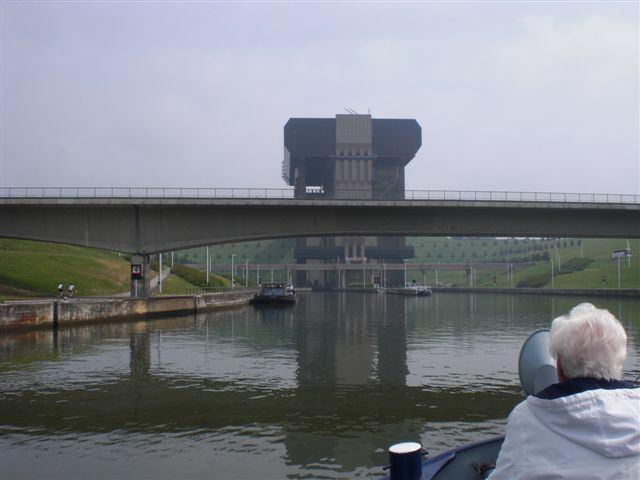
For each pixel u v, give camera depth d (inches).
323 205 1804.9
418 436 552.4
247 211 1845.5
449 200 1798.7
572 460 137.3
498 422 603.5
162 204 1796.3
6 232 1803.6
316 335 1478.8
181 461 480.7
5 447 519.2
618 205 1804.9
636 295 3508.9
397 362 1003.3
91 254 3848.4
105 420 610.9
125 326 1721.2
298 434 557.6
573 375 149.6
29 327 1530.5
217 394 738.8
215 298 2726.4
